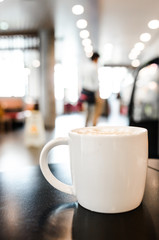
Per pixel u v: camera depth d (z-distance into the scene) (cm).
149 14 551
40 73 739
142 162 44
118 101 1628
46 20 607
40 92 746
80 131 50
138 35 764
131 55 1164
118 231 37
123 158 41
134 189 43
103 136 41
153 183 60
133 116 174
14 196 54
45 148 49
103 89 1542
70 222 40
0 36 749
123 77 1534
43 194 55
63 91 1636
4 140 538
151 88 247
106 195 42
